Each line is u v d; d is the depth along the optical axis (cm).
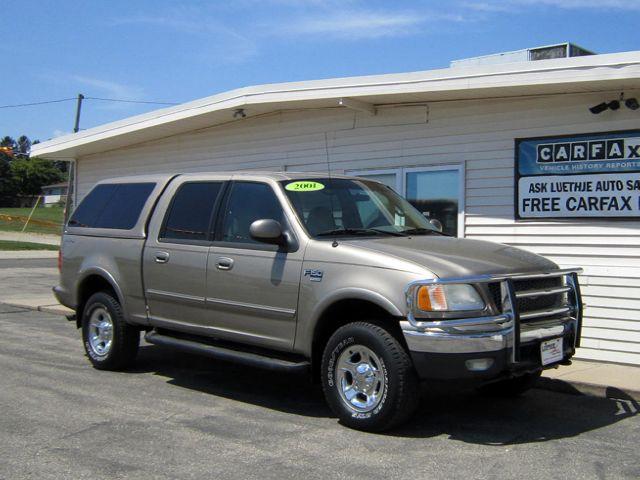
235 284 640
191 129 1304
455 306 526
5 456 502
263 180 661
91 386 713
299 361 610
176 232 709
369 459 504
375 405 553
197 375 778
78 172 1589
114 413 617
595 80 768
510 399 696
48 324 1127
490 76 840
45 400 654
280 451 519
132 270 739
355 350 568
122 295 750
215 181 702
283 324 609
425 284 527
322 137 1106
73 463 489
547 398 703
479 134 933
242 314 638
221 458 503
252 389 720
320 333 594
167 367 813
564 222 863
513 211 902
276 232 601
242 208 665
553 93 866
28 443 531
